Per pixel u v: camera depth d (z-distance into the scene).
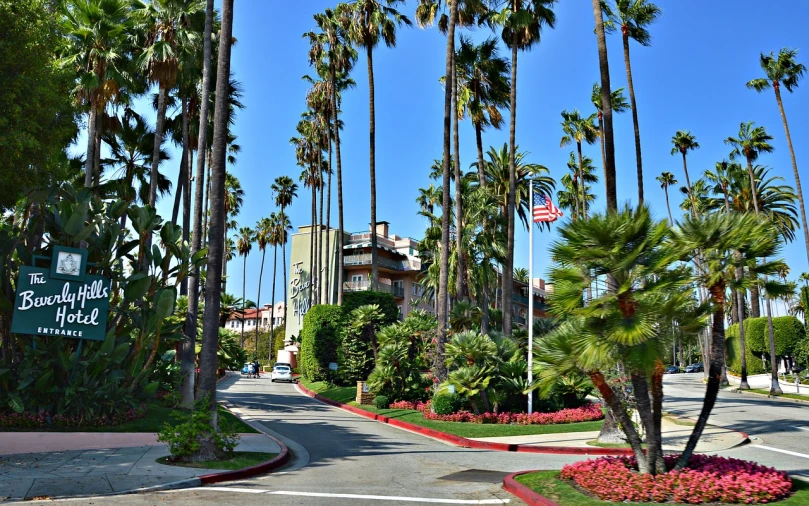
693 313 9.30
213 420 13.43
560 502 8.34
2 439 13.78
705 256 9.39
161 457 13.16
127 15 25.77
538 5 28.81
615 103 43.38
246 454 13.75
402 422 22.19
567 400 23.64
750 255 9.07
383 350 28.03
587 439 17.22
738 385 47.88
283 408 29.23
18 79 15.32
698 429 9.05
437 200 59.38
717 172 55.78
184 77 29.48
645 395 9.09
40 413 15.96
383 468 12.84
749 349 59.09
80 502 8.69
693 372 82.56
